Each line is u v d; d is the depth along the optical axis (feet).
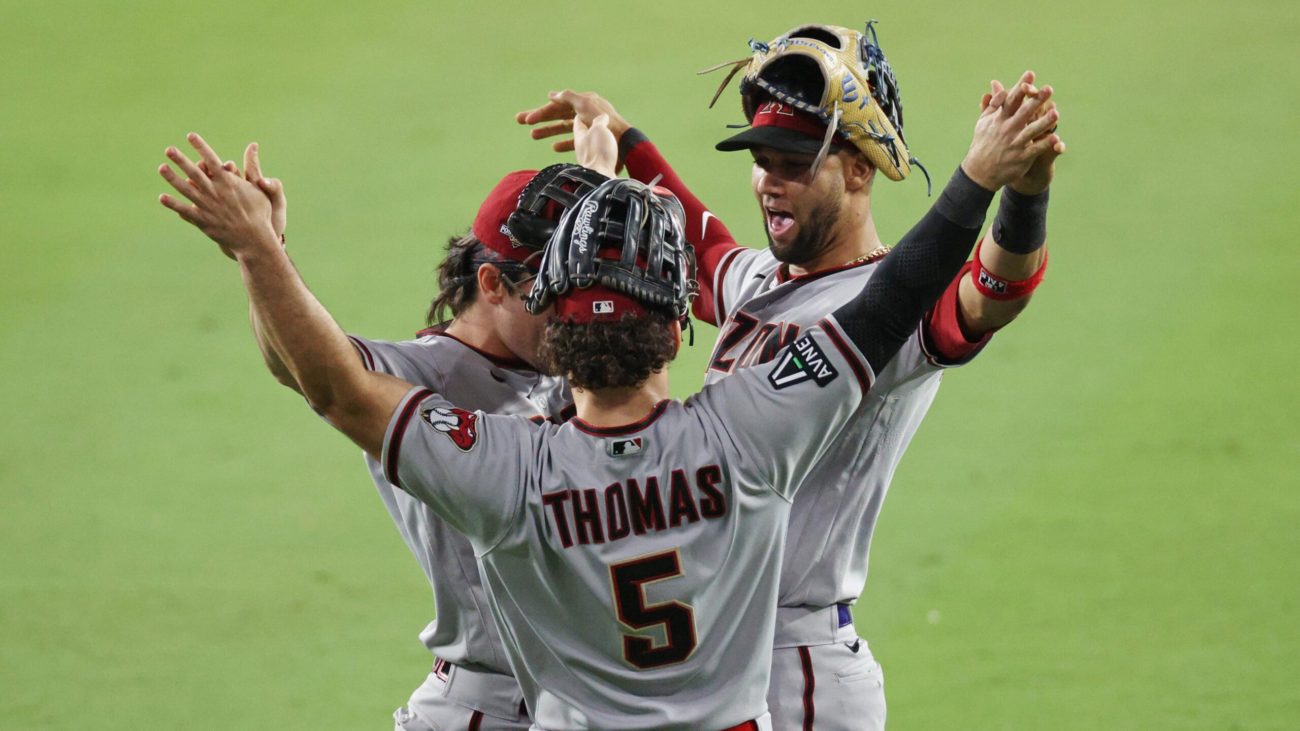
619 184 30.22
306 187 133.80
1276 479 79.00
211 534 77.82
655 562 29.37
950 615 67.36
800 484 33.12
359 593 71.31
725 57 163.73
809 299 36.96
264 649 65.72
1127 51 163.73
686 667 29.94
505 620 30.89
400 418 29.04
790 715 36.01
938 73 158.71
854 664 37.35
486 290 34.06
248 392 97.25
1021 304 31.96
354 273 114.21
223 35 179.73
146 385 98.12
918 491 80.18
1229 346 97.09
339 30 180.24
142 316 109.70
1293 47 161.89
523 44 172.04
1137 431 85.81
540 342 34.30
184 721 59.16
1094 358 96.73
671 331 30.22
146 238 124.67
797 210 36.58
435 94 156.56
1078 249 115.75
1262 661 61.82
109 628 67.67
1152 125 142.20
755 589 30.45
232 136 147.84
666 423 29.89
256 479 84.79
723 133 140.05
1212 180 128.36
